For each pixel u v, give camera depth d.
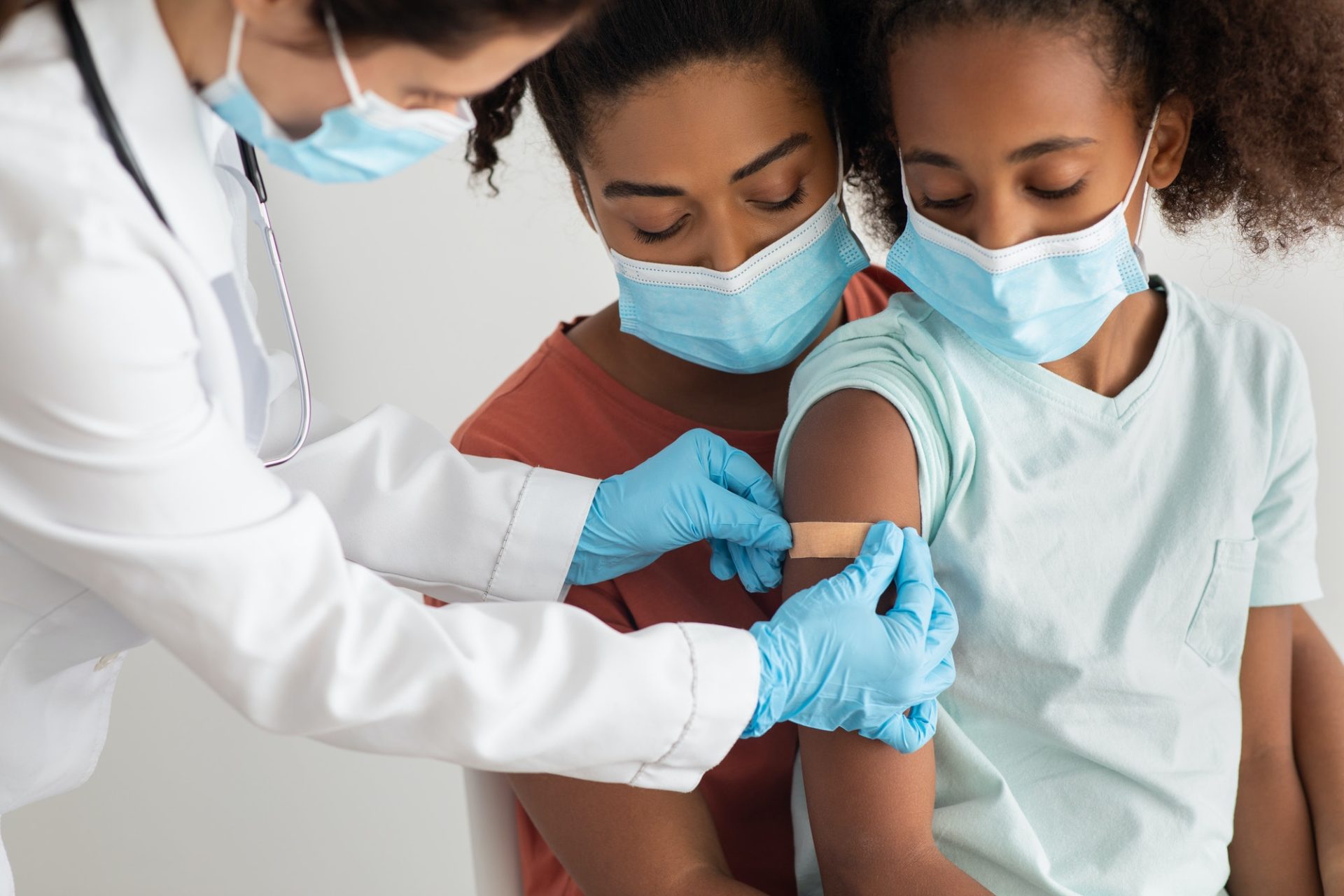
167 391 0.89
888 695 1.13
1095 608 1.26
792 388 1.34
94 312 0.84
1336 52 1.18
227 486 0.94
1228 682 1.32
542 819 1.31
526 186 2.71
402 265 2.76
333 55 0.87
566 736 1.03
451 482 1.30
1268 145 1.22
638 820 1.25
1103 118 1.11
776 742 1.38
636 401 1.48
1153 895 1.23
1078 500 1.26
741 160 1.21
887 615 1.15
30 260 0.83
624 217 1.29
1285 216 1.30
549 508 1.28
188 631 0.96
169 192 0.92
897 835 1.16
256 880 2.72
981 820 1.22
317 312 2.78
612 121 1.22
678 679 1.06
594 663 1.04
